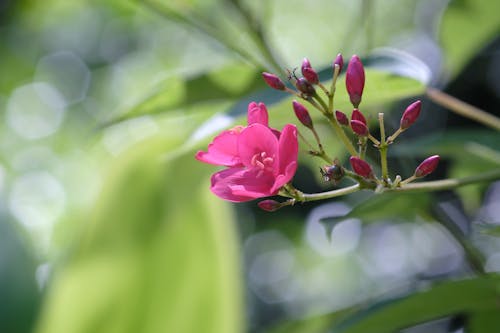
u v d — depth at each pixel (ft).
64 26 4.51
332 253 4.29
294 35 3.82
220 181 1.35
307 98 1.38
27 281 1.74
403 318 1.51
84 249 1.77
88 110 4.68
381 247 4.00
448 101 1.50
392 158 1.70
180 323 1.79
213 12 1.92
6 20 4.09
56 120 4.68
